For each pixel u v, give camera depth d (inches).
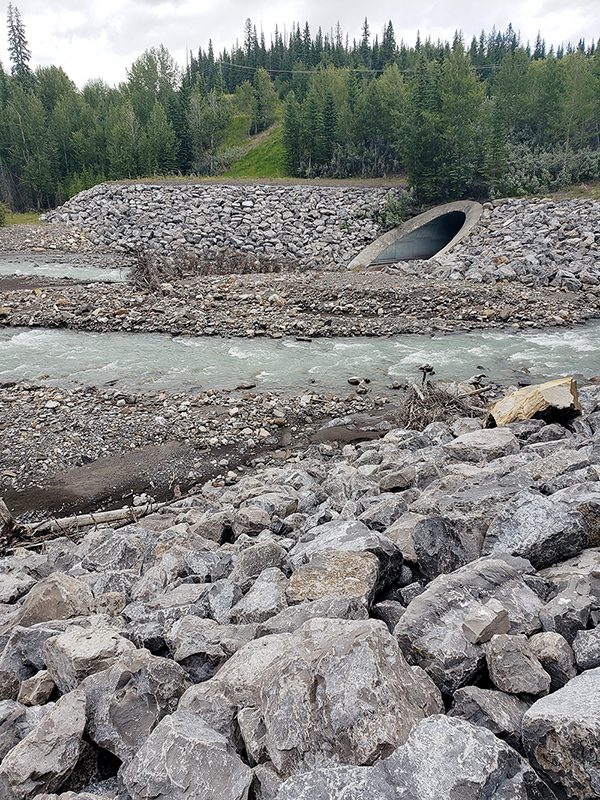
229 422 648.4
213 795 128.6
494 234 1685.5
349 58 5098.4
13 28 4303.6
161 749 138.9
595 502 227.6
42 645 216.5
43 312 1059.3
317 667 146.1
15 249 1808.6
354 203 2172.7
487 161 2114.9
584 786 121.7
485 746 123.1
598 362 853.8
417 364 857.5
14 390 722.8
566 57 3070.9
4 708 185.6
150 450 585.0
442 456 410.0
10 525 423.5
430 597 183.3
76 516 462.6
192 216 2058.3
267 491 415.2
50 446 584.7
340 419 661.3
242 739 155.8
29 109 3499.0
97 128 3639.3
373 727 129.8
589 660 156.9
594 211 1658.5
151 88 4119.1
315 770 123.6
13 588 304.8
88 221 2102.6
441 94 2231.8
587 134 2751.0
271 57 5364.2
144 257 1489.9
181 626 209.8
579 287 1248.2
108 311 1067.9
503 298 1186.6
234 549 315.9
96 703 169.0
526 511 225.6
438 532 231.9
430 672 161.3
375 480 397.1
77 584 267.6
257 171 3287.4
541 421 449.7
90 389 724.7
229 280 1357.0
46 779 147.9
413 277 1405.0
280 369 833.5
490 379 786.2
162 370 818.8
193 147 3390.7
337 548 232.8
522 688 150.3
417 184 2224.4
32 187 3388.3
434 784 115.9
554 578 200.5
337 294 1210.0
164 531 362.0
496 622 167.9
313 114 2878.9
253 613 213.6
